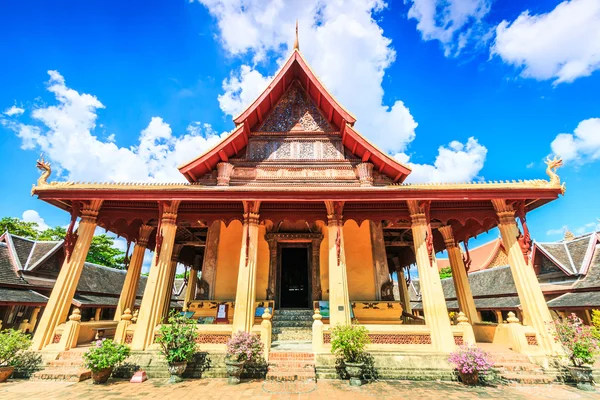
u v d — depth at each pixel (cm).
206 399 613
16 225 2723
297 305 1630
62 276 895
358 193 918
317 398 628
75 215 952
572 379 755
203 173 1260
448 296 2689
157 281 894
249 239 947
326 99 1288
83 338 984
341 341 767
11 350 756
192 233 1472
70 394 636
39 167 913
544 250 1970
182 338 773
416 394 659
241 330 823
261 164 1266
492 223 1115
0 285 1457
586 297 1590
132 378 742
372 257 1279
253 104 1255
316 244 1298
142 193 912
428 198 922
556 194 896
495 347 948
